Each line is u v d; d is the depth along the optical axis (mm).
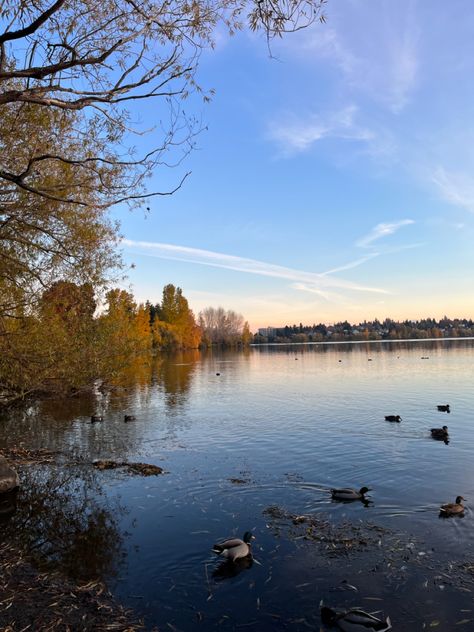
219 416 24531
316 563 8586
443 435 18812
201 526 10344
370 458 15805
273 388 37312
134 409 27078
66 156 11750
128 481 13625
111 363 17172
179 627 6723
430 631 6582
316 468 14688
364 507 11305
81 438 19531
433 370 51500
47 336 14516
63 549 9336
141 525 10453
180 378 46625
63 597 7480
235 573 8273
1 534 10172
